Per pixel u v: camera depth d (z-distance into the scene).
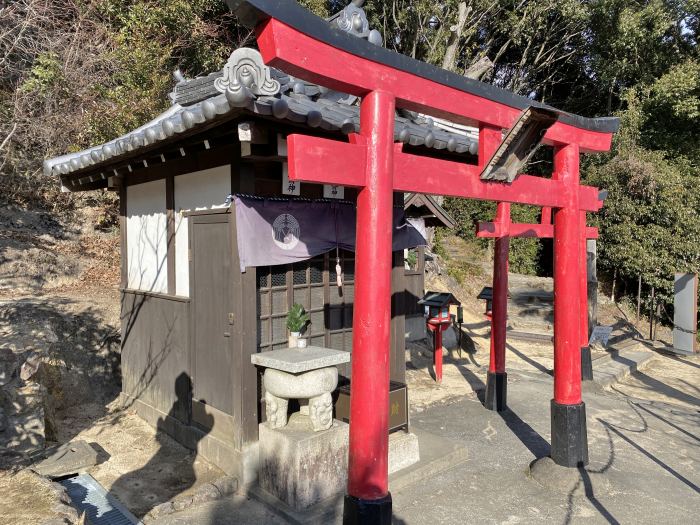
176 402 5.21
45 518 3.20
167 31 10.17
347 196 4.96
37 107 9.45
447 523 3.67
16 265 8.05
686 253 13.89
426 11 14.61
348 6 4.20
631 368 9.69
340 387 4.37
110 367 6.70
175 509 3.83
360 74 2.76
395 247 5.29
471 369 8.73
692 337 11.24
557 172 4.39
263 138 3.51
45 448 4.74
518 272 19.23
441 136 4.73
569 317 4.35
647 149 16.41
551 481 4.22
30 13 9.06
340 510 3.75
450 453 4.66
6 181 9.65
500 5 16.20
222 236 4.42
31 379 4.79
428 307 7.70
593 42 17.83
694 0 14.83
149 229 5.70
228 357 4.42
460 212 19.72
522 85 18.56
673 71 15.42
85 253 9.23
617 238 15.07
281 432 3.91
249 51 3.14
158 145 4.16
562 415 4.36
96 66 9.80
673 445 5.36
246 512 3.80
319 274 4.97
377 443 2.83
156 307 5.51
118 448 5.05
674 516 3.83
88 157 5.24
